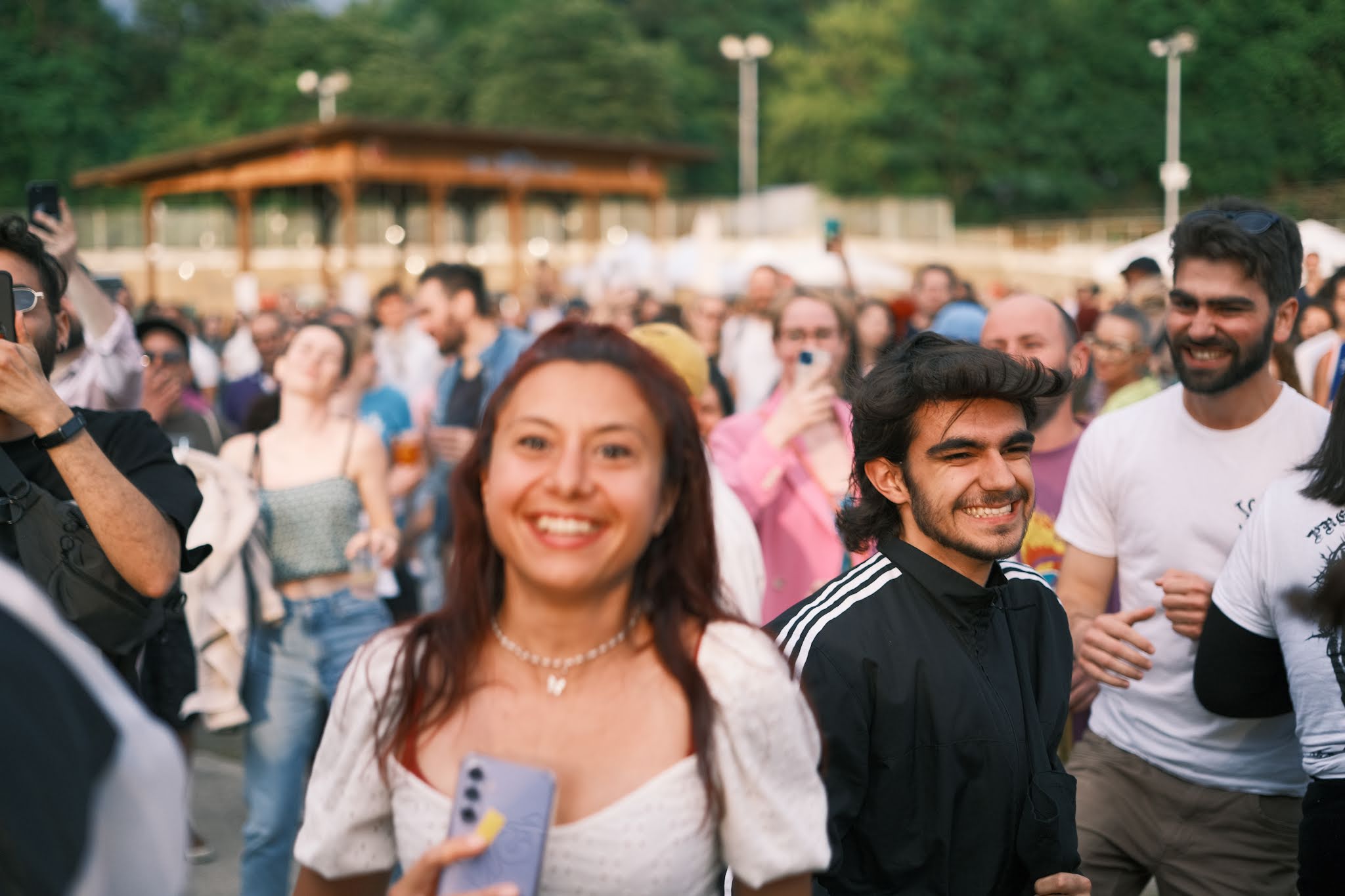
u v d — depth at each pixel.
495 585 1.70
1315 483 2.61
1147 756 3.14
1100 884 3.18
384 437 6.38
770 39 89.75
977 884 2.29
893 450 2.40
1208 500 3.08
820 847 1.70
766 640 1.71
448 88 81.88
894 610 2.32
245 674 4.09
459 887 1.50
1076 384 3.93
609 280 24.55
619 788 1.59
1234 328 2.95
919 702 2.27
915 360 2.39
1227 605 2.76
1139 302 7.02
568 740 1.62
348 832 1.69
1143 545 3.19
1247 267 2.93
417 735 1.65
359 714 1.69
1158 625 3.14
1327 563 2.46
